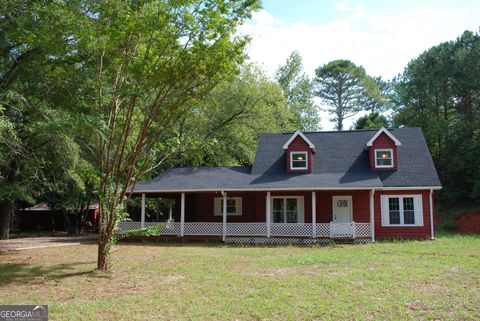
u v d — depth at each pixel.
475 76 40.22
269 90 34.47
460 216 35.16
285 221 24.62
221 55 12.44
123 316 7.88
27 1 13.45
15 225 40.28
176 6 11.74
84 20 12.34
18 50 15.52
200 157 14.96
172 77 12.98
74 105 16.31
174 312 8.09
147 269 13.20
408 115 46.16
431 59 45.47
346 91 68.31
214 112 32.25
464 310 7.72
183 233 23.47
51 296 9.70
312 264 13.61
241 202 26.12
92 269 13.38
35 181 23.34
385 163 23.95
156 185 24.00
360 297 8.73
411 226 22.73
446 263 13.05
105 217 13.15
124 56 12.75
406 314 7.54
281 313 7.84
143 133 13.38
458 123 41.44
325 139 27.00
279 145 26.81
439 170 43.12
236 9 12.10
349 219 23.86
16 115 16.53
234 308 8.23
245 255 16.66
